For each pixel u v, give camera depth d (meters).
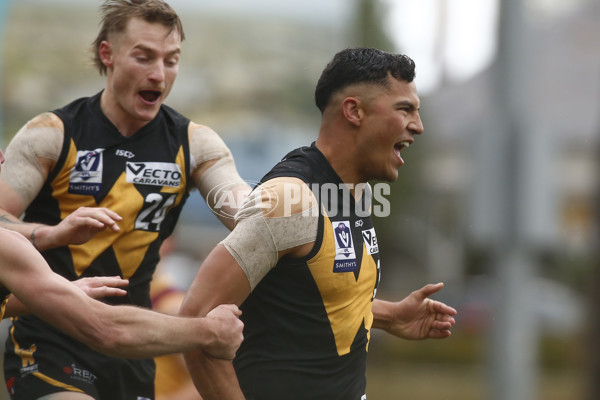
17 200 12.95
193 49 92.69
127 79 13.22
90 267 13.40
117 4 13.40
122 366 13.83
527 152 26.75
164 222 14.09
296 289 11.43
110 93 13.63
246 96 91.31
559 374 67.19
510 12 27.95
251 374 11.67
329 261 11.43
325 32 84.75
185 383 17.55
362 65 11.70
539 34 84.50
